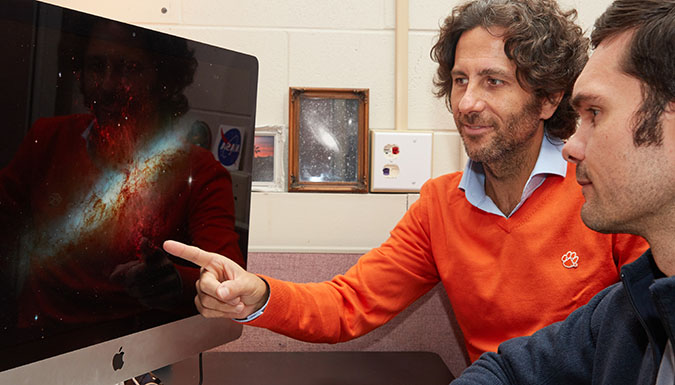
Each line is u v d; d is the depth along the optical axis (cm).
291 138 116
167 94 74
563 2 121
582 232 90
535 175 91
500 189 96
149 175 73
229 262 79
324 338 96
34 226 60
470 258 97
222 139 84
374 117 121
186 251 75
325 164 118
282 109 120
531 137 90
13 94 57
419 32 121
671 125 49
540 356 70
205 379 97
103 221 68
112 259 69
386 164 118
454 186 103
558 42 87
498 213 94
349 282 102
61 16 61
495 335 98
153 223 74
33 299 61
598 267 89
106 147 67
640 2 50
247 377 99
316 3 120
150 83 72
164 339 78
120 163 69
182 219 79
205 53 79
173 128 76
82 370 67
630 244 87
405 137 118
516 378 71
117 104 68
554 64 86
